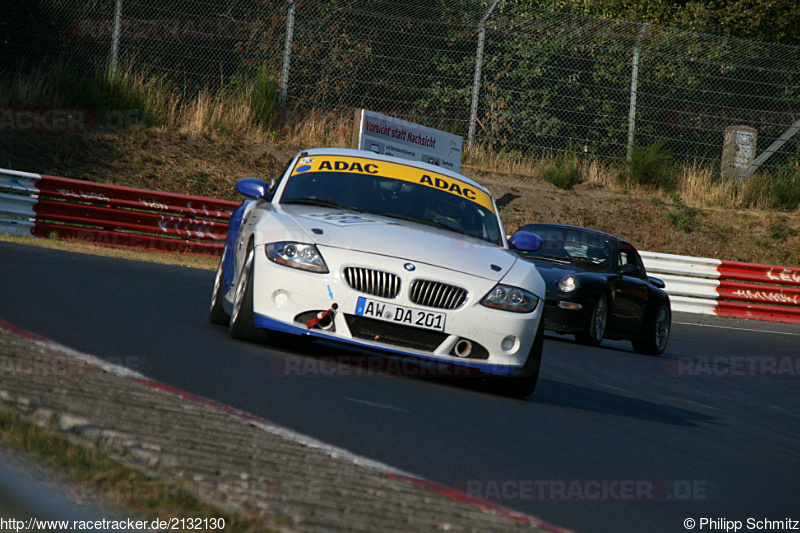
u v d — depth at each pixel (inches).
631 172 3068.4
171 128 2657.5
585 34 2913.4
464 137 2977.4
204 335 821.2
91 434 410.9
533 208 2842.0
